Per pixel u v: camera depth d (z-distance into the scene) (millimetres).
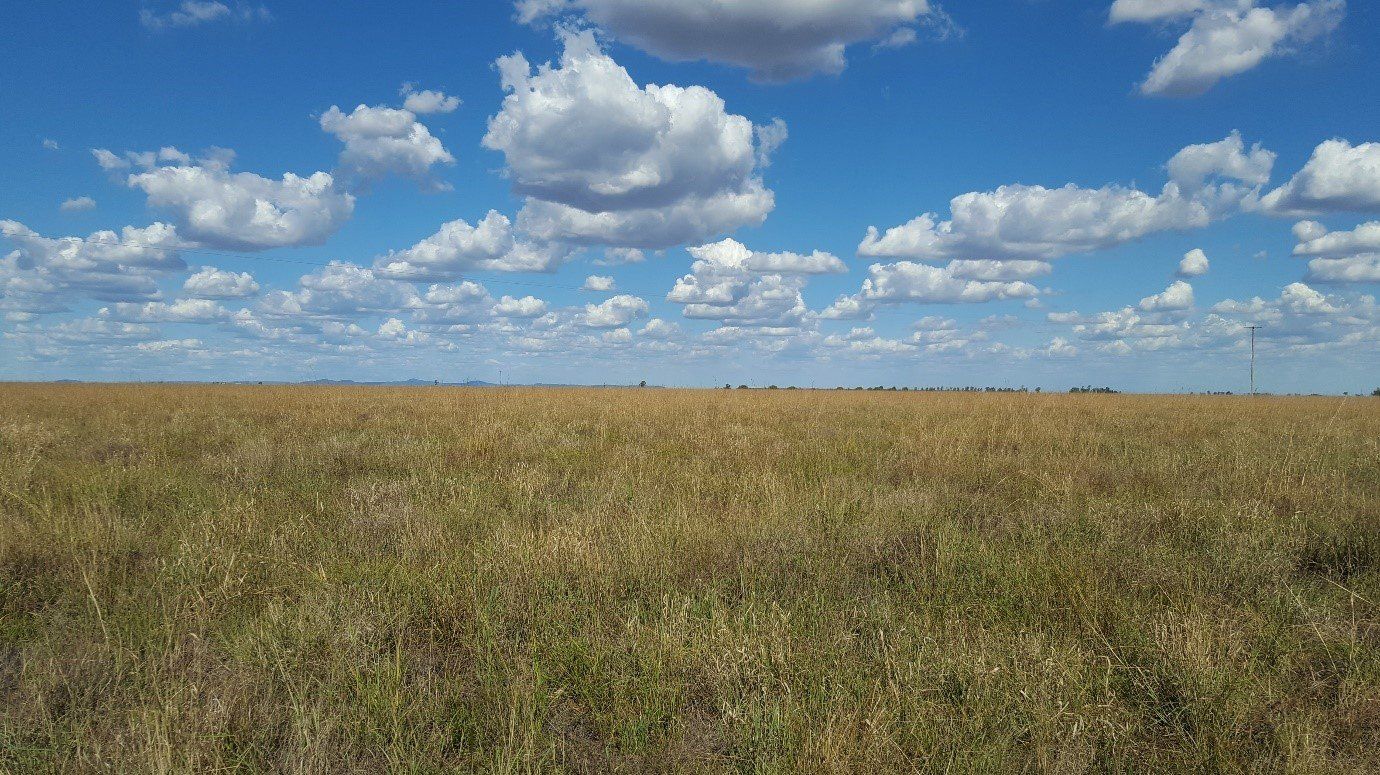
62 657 3928
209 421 17156
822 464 10773
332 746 3191
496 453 11461
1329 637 4270
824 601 4938
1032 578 5188
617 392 42531
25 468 8555
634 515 6832
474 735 3371
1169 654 3838
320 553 5840
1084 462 10438
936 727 3275
